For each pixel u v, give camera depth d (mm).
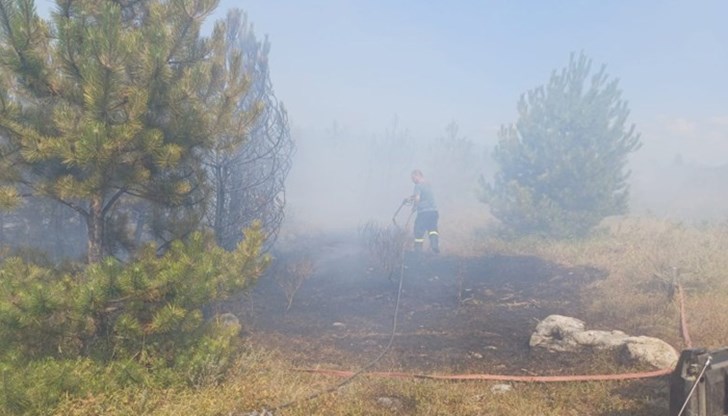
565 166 11914
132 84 4402
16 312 3887
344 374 5258
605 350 5766
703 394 2979
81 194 4332
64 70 4219
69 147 4145
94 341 4562
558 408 4387
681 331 6262
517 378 5152
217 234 7340
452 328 7039
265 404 4348
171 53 4660
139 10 4930
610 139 12188
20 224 7285
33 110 4402
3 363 3861
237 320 6828
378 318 7496
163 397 4285
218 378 4730
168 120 4695
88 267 4410
